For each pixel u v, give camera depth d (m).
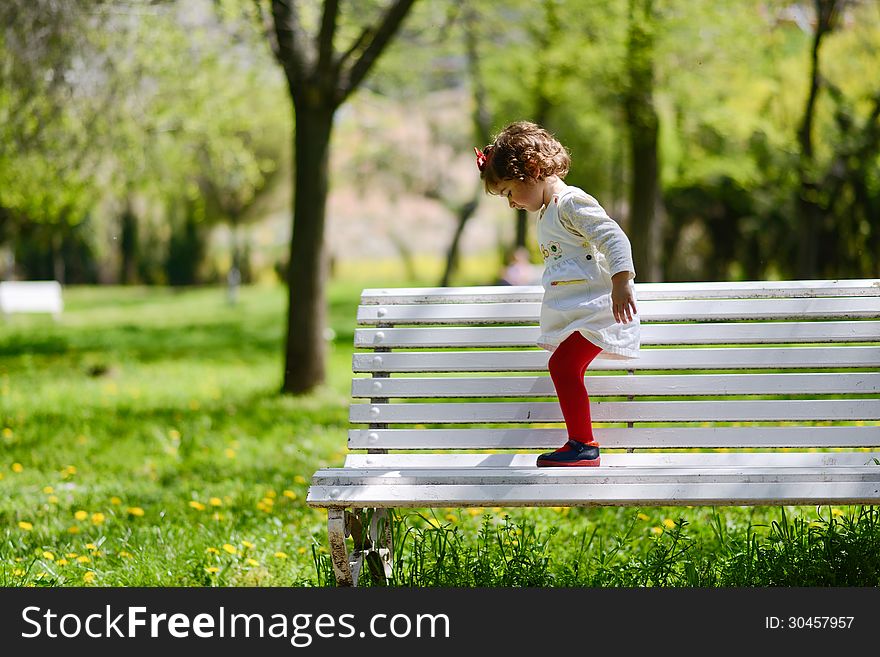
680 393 5.69
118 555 6.69
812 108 22.95
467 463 5.52
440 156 49.38
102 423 12.41
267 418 12.85
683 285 5.92
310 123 15.49
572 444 5.38
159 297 48.09
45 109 16.47
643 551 6.38
